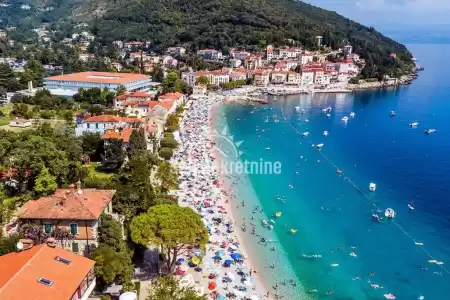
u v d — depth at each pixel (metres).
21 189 88.06
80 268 50.03
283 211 108.56
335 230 99.44
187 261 78.06
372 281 78.88
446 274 82.00
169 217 68.50
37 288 43.91
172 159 140.50
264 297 71.62
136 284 65.94
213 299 67.88
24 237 61.00
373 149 177.00
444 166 154.12
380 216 108.62
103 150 125.94
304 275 79.81
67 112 178.12
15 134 115.88
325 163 153.88
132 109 188.12
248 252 86.50
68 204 64.88
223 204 109.31
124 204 79.69
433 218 108.38
